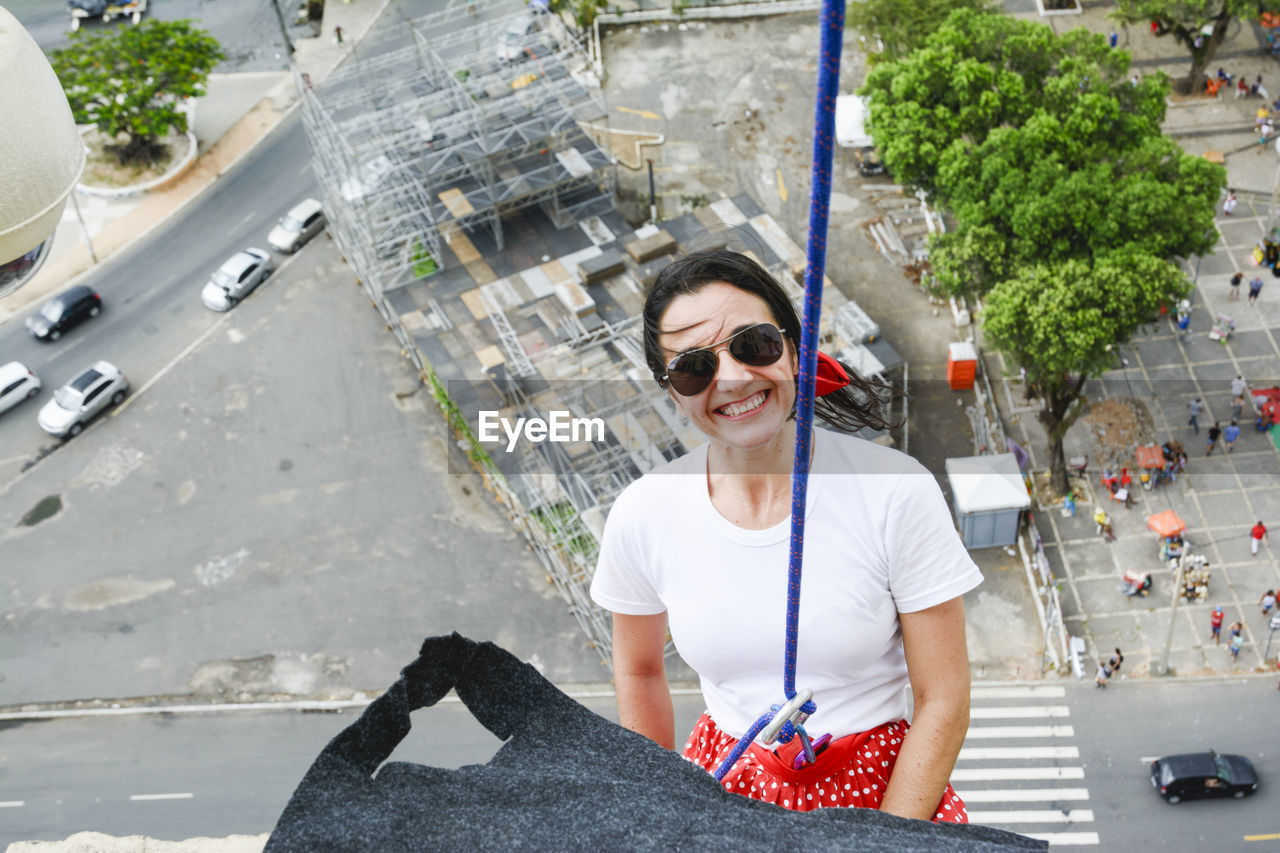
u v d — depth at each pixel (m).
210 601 59.75
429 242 69.56
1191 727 52.81
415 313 67.25
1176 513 59.16
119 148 77.19
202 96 75.94
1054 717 53.62
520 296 67.81
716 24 84.06
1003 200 52.50
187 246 74.19
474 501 61.97
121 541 61.97
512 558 60.03
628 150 77.38
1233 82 78.31
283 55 84.56
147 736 55.66
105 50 73.19
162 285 72.31
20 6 87.94
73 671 57.81
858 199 73.56
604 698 55.91
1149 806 51.00
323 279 72.19
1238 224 71.12
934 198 59.91
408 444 64.56
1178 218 50.44
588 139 72.12
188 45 73.62
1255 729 52.56
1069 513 59.19
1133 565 57.78
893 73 59.25
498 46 77.00
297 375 67.94
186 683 57.19
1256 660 54.56
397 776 4.07
